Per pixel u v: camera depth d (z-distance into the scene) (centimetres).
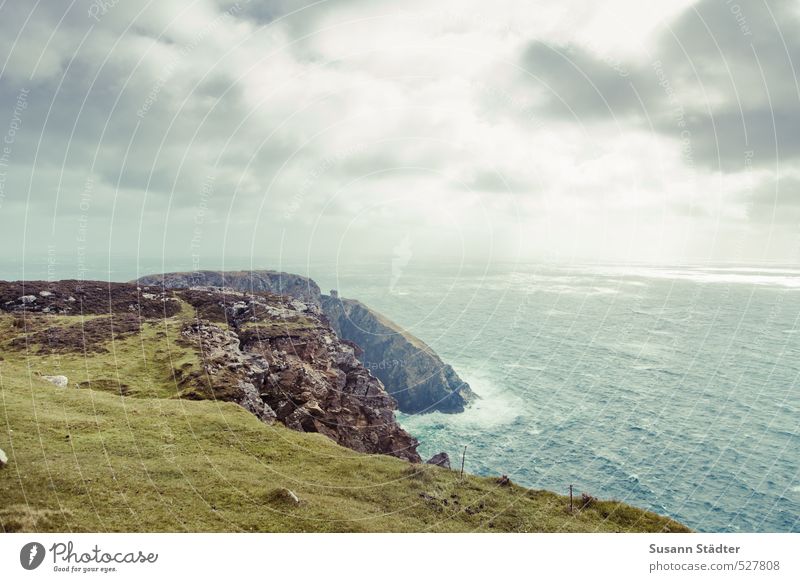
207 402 4228
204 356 5644
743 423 8575
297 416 5422
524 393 9688
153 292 9262
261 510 2459
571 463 7338
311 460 3372
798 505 6262
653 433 8219
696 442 7881
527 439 8081
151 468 2731
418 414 9238
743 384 10406
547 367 10856
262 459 3231
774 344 13538
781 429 8350
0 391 3588
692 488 6638
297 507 2550
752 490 6594
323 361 7150
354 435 5984
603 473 7081
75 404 3612
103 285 9219
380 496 2938
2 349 5647
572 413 8925
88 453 2777
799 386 10350
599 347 12519
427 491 3067
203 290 10125
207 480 2702
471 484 3256
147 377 4969
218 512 2377
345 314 11450
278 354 6756
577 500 3119
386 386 9844
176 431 3384
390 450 6328
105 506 2261
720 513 6138
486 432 8400
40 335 6203
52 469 2500
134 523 2166
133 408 3759
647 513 2973
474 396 9525
